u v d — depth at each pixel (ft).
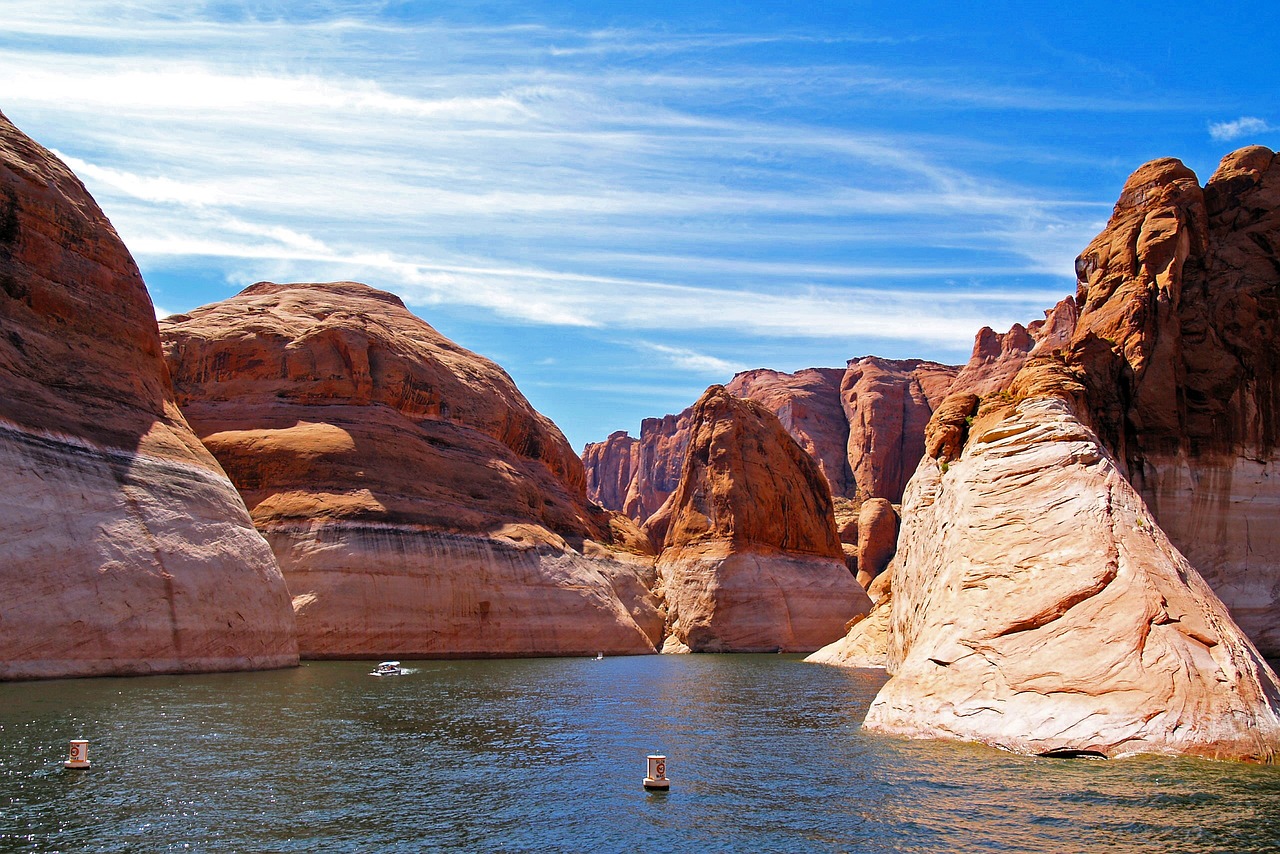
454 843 70.18
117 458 162.40
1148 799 79.46
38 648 134.82
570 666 228.43
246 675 166.20
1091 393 191.11
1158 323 199.41
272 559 192.24
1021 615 112.16
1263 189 210.79
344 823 73.87
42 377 157.28
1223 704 96.37
